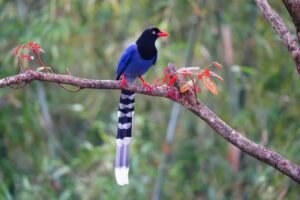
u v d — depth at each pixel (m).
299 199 11.99
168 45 14.14
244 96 15.06
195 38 13.45
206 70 7.11
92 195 13.96
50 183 13.99
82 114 15.55
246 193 14.34
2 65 13.83
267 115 14.04
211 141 15.33
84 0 14.15
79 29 14.04
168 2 13.72
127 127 8.56
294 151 11.93
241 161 15.02
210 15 14.07
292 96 13.30
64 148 16.38
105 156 13.61
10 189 13.88
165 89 7.51
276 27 7.44
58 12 14.38
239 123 13.61
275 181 12.08
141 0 14.07
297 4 7.10
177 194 14.77
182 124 15.87
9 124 13.88
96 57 14.91
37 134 13.99
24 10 14.80
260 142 13.66
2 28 14.41
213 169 14.86
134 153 13.48
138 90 7.52
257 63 15.36
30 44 7.32
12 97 13.59
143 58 9.23
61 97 15.86
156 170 13.95
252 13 14.67
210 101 15.34
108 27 15.20
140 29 14.30
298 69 7.38
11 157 14.22
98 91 15.52
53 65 14.83
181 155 15.43
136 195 13.62
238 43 15.15
